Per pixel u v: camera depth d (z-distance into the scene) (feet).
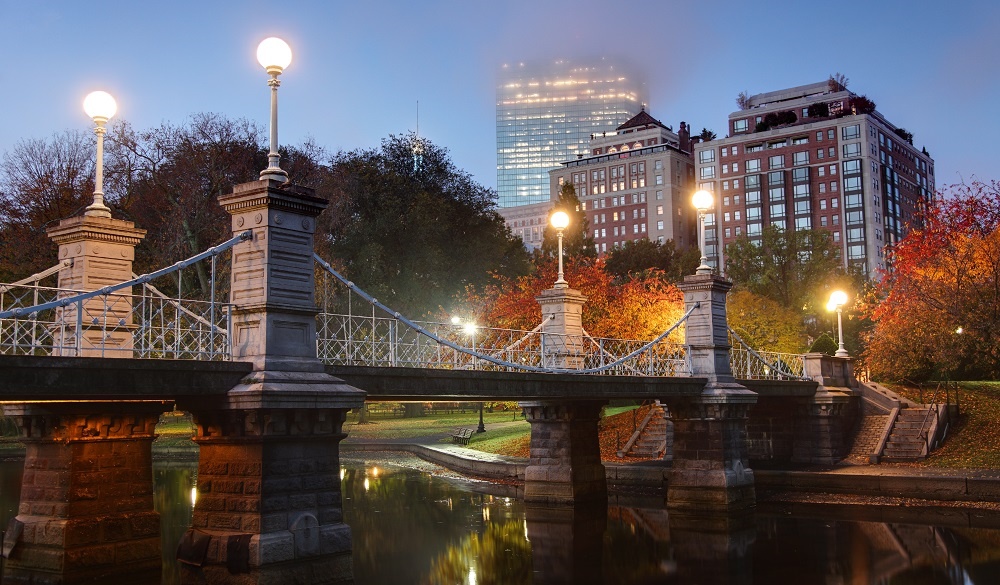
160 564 58.49
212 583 44.01
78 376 37.81
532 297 121.49
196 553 44.75
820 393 100.68
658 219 428.56
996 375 124.47
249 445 44.32
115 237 55.16
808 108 390.01
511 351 74.74
